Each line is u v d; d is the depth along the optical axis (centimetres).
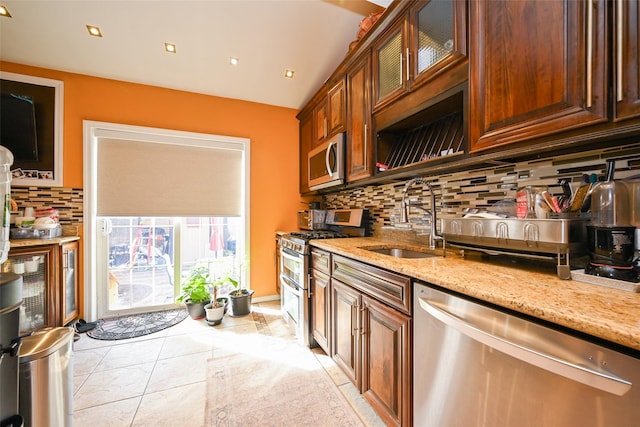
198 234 302
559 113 83
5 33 195
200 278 271
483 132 108
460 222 120
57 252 211
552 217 94
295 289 223
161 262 289
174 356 196
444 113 149
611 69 72
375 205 235
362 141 193
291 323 234
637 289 71
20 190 226
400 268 110
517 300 68
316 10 188
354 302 147
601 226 82
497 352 74
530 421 67
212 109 292
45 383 97
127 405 146
